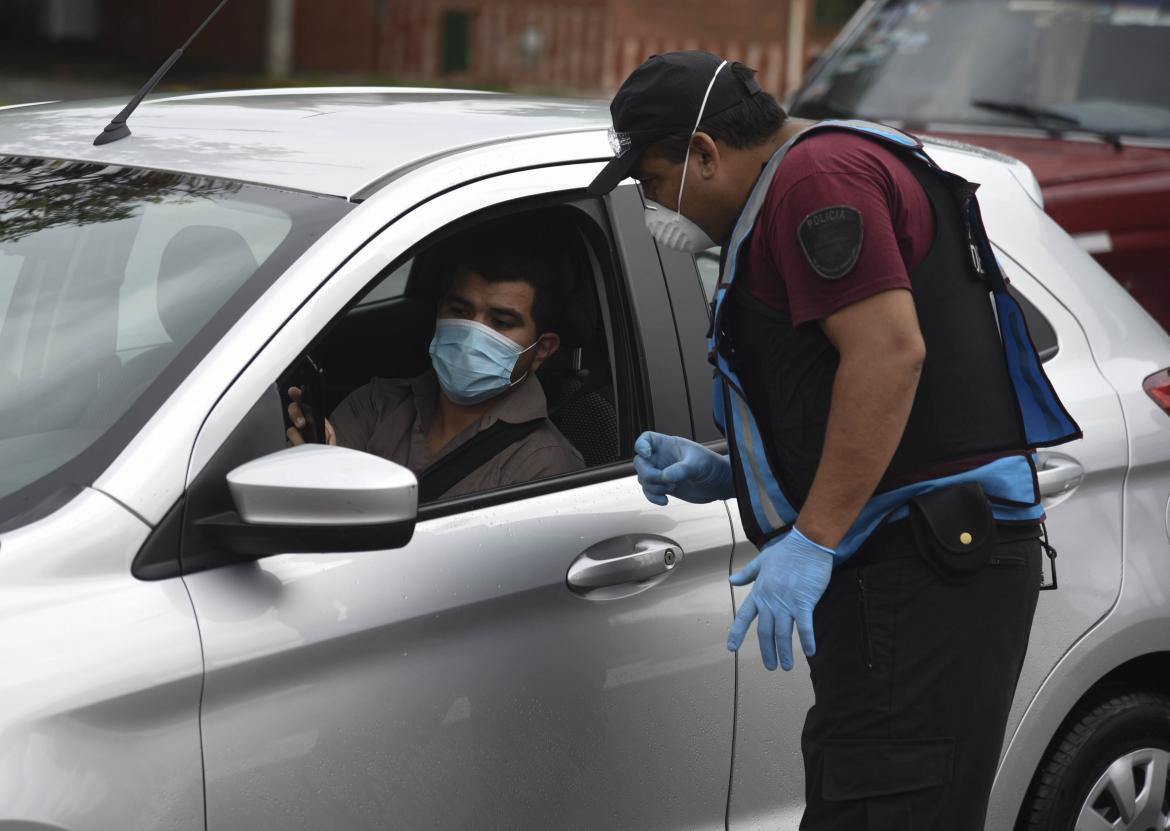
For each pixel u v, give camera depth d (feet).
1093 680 26.40
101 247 20.99
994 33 59.57
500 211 21.63
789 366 19.90
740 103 20.01
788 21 200.64
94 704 17.01
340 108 25.16
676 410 22.97
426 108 25.27
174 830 17.57
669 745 22.06
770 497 20.33
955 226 19.95
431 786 19.76
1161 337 28.94
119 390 19.03
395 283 27.73
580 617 21.16
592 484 21.97
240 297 19.36
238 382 18.56
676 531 22.21
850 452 19.02
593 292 23.29
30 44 207.62
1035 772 26.78
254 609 18.35
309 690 18.69
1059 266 28.30
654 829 22.09
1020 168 29.60
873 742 20.12
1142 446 27.14
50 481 18.22
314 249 19.77
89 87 171.01
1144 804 27.63
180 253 20.39
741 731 22.77
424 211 20.77
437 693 19.74
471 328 22.94
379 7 201.77
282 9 196.54
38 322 20.29
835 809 20.45
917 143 19.98
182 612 17.83
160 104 26.18
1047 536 24.18
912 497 19.90
